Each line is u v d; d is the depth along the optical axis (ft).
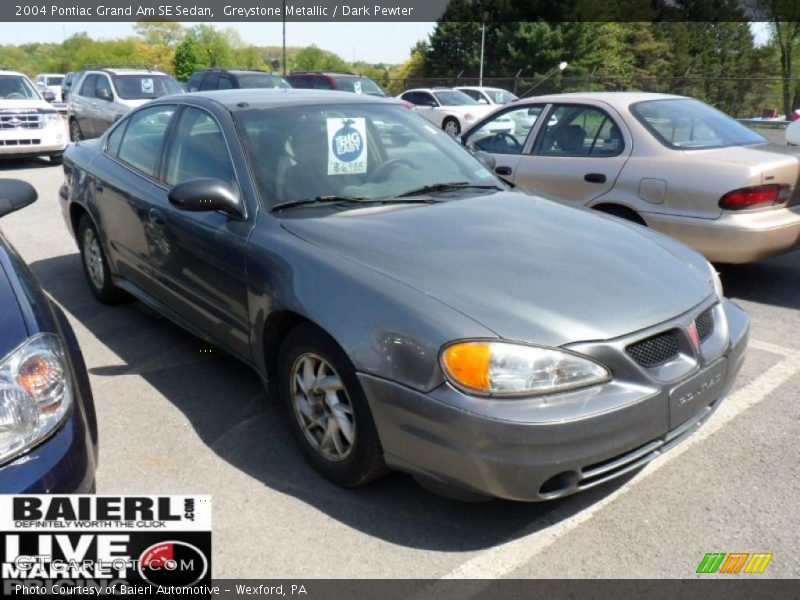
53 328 7.70
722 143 18.48
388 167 12.54
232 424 11.65
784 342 15.14
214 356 14.34
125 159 15.26
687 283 9.80
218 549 8.66
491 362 7.93
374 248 9.80
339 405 9.42
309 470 10.30
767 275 20.03
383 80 129.29
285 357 10.16
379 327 8.61
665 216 17.47
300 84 67.31
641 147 18.11
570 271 9.39
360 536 8.91
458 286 8.85
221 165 12.03
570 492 8.23
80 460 7.02
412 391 8.25
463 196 12.21
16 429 6.64
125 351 14.64
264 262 10.39
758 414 11.89
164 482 10.00
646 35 182.80
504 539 8.85
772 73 164.14
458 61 168.96
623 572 8.27
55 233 25.22
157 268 13.62
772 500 9.53
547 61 158.51
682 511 9.34
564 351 8.11
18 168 43.70
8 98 42.68
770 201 16.70
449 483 8.29
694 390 8.94
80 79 51.24
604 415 8.04
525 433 7.78
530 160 20.33
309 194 11.43
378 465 9.11
